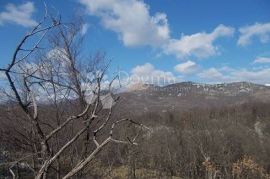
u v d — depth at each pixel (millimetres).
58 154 4516
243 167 53375
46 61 10453
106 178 11758
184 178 55312
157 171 43281
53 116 9859
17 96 4574
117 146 13570
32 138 7953
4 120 9781
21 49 4352
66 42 13977
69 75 12039
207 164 49781
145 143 35438
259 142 70688
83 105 9312
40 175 4461
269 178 53875
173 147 56844
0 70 4363
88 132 8531
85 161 4363
